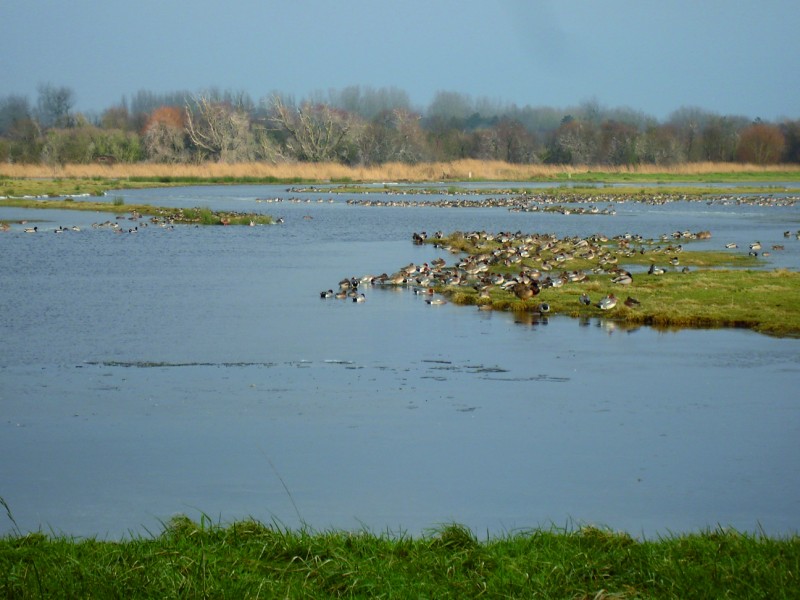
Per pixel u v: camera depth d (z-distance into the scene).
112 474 32.56
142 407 40.88
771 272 81.06
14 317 61.56
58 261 91.25
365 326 59.38
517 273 83.00
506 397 42.34
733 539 23.91
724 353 51.09
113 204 158.38
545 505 29.44
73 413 39.88
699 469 32.81
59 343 53.69
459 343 54.06
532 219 144.75
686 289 71.25
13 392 43.22
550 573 21.44
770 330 57.22
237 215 138.25
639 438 36.34
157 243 108.50
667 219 145.50
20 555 23.12
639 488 30.97
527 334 56.69
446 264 90.62
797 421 38.50
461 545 23.80
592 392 43.16
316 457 34.28
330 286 76.94
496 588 20.83
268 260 94.00
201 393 43.16
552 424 38.25
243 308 66.00
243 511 28.95
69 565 21.89
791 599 19.98
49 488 31.27
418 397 42.41
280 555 22.92
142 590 20.64
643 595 20.34
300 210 160.75
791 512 28.75
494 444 35.72
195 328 58.38
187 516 27.38
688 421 38.53
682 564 21.94
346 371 47.44
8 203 159.38
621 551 22.97
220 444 35.84
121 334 56.31
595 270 81.75
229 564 22.03
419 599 20.30
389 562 22.30
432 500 29.88
